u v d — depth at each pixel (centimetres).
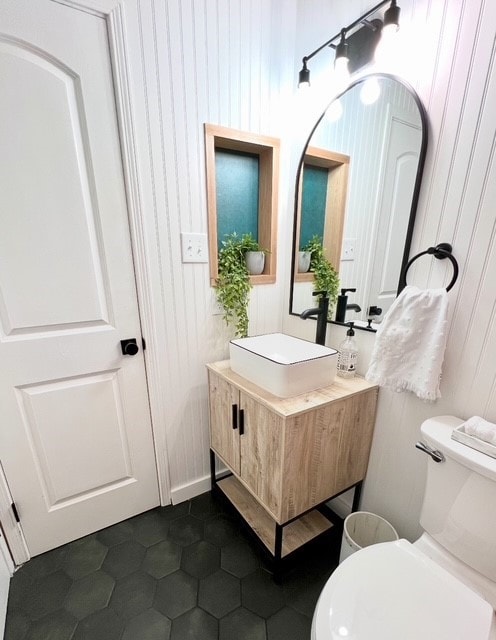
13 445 112
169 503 153
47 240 104
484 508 77
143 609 106
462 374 92
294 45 136
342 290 130
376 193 111
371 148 110
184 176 121
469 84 82
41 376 112
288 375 102
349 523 116
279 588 113
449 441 83
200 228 130
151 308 126
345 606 70
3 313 103
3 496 113
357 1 106
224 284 139
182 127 117
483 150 81
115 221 114
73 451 125
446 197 90
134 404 134
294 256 152
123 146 108
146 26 103
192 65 114
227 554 126
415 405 105
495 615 74
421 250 99
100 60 99
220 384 131
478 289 86
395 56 99
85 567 120
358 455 120
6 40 87
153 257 122
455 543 85
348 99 117
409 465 110
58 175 101
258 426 109
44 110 95
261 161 146
